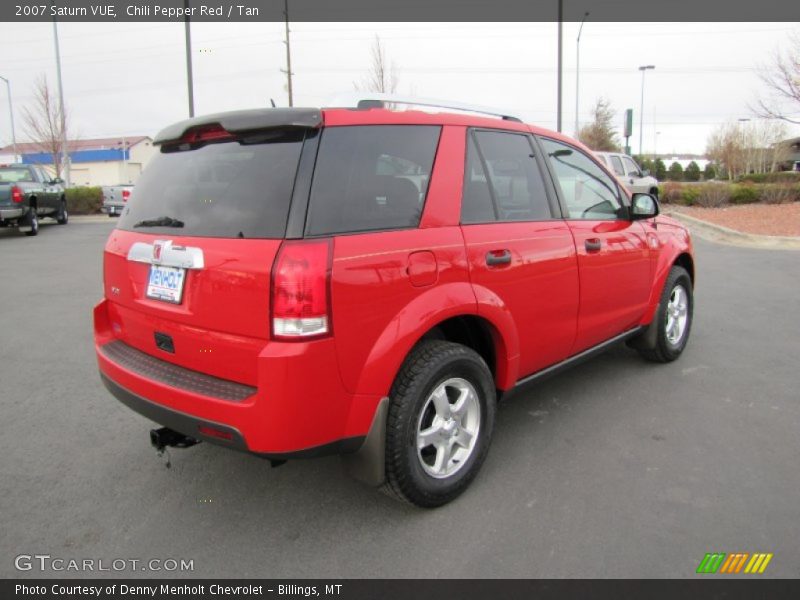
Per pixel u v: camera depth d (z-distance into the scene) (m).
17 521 2.89
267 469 3.38
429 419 2.91
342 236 2.44
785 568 2.46
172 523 2.87
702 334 5.82
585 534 2.71
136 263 2.88
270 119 2.48
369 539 2.72
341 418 2.47
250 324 2.37
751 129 49.25
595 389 4.45
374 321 2.50
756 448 3.50
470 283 2.91
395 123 2.80
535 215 3.47
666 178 54.84
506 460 3.41
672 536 2.68
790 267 9.56
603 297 3.96
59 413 4.17
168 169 2.93
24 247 13.54
